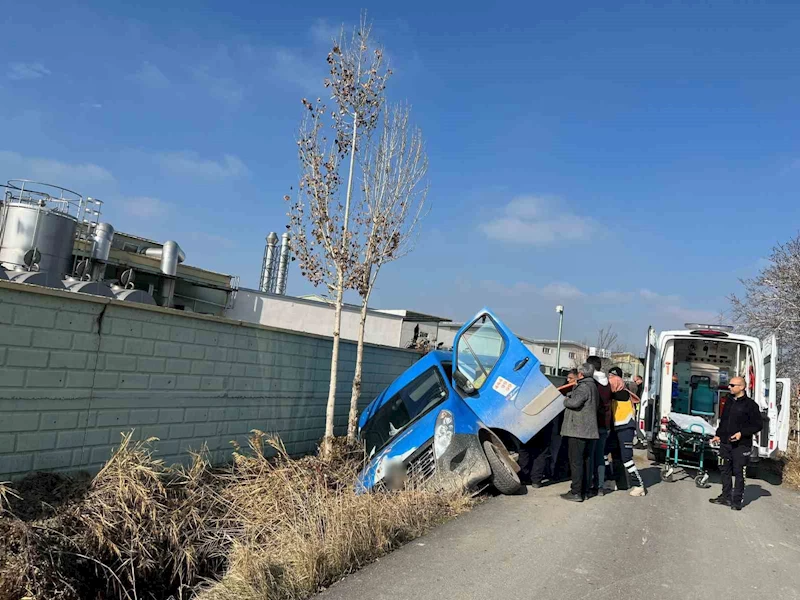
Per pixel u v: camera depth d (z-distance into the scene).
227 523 6.09
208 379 7.83
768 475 11.55
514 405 8.26
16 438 5.46
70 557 4.78
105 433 6.35
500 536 5.74
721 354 12.73
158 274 21.61
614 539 5.89
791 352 20.22
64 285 10.00
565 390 9.05
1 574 4.28
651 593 4.51
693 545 5.89
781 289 19.86
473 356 8.59
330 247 9.16
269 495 6.52
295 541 4.96
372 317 29.00
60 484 5.62
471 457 7.38
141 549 5.27
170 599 5.21
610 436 8.83
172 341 7.23
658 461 11.70
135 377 6.72
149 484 5.89
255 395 8.75
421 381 9.04
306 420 10.02
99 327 6.27
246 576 4.50
